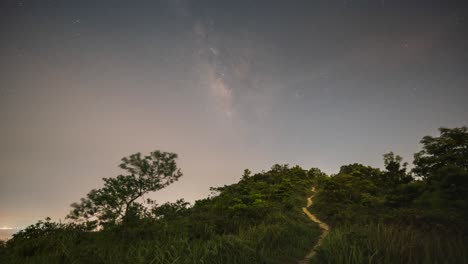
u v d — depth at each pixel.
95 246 8.45
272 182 55.81
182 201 14.38
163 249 7.79
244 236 10.86
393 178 26.61
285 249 10.44
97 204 10.95
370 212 18.92
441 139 16.95
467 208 11.48
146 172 11.82
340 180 36.41
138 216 11.51
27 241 10.34
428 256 6.31
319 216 25.55
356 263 6.64
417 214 12.77
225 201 22.17
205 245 8.11
